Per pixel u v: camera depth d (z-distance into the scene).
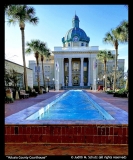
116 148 3.39
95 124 3.66
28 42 22.20
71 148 3.40
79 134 3.66
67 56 45.16
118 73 36.69
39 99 12.89
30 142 3.69
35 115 4.98
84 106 9.55
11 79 13.96
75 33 49.97
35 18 16.06
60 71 44.91
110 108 6.50
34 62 46.53
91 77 44.06
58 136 3.68
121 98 13.20
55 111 7.75
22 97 13.62
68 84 45.25
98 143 3.63
